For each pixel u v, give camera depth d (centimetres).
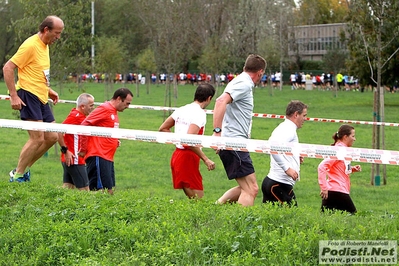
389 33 2289
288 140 1178
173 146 2889
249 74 1139
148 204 1078
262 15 7075
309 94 7612
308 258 800
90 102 1473
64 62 2638
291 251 806
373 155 969
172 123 1312
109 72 6209
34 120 1293
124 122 3853
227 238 858
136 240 898
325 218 945
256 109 5122
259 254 819
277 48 7962
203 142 1034
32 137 1321
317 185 1977
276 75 9494
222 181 2016
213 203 1084
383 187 2008
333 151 983
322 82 8956
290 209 971
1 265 861
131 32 9444
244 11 6469
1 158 2461
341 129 1320
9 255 888
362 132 3488
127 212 1030
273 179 1197
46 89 1315
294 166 1180
